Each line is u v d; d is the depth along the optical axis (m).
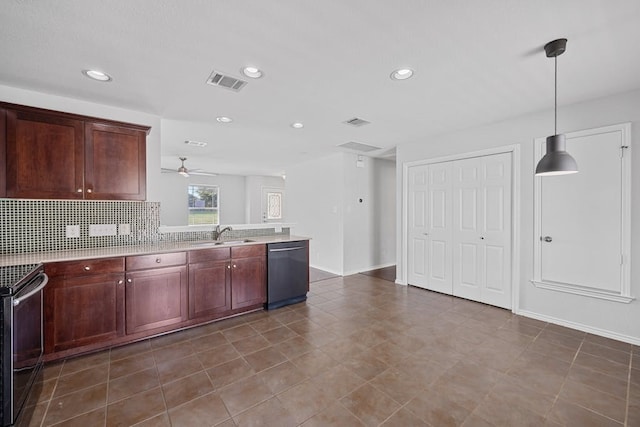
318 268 5.92
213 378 2.04
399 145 4.63
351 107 2.95
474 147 3.66
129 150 2.77
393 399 1.82
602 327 2.72
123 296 2.49
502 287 3.46
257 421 1.62
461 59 2.04
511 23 1.64
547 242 3.06
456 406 1.75
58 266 2.22
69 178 2.48
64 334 2.26
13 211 2.47
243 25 1.65
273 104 2.87
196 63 2.07
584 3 1.47
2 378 1.41
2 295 1.41
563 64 2.10
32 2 1.42
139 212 3.07
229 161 6.36
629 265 2.56
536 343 2.57
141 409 1.72
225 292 3.09
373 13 1.56
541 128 3.09
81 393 1.86
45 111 2.37
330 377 2.05
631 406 1.74
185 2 1.45
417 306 3.56
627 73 2.22
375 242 5.93
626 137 2.57
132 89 2.48
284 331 2.84
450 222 3.97
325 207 5.75
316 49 1.91
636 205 2.53
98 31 1.69
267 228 4.09
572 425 1.59
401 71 2.21
